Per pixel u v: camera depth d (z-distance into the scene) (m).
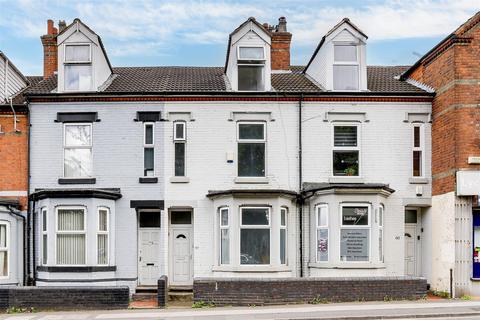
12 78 22.05
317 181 20.19
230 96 20.20
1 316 15.43
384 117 20.47
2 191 20.05
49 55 23.38
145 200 19.92
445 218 19.00
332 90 20.58
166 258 19.86
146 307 17.14
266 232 19.31
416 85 21.69
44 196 19.19
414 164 20.56
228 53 21.06
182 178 19.97
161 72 23.84
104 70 21.39
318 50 21.59
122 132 20.19
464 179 18.22
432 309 15.23
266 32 20.69
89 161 20.23
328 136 20.34
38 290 16.52
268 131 20.31
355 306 15.88
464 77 18.53
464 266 18.36
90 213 19.06
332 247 19.06
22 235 19.89
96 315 15.36
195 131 20.23
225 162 20.16
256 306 16.53
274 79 22.27
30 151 20.19
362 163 20.28
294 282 16.84
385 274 19.38
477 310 15.06
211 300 16.83
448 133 18.95
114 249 19.67
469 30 18.61
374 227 19.16
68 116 20.27
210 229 19.92
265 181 20.06
